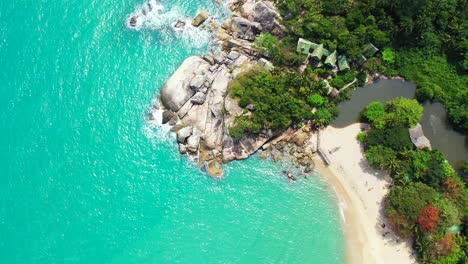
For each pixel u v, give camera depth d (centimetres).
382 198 6512
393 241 6312
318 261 6384
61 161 6912
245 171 6838
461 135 6800
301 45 6994
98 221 6594
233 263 6388
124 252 6438
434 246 5891
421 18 6812
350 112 6938
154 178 6844
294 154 6838
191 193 6762
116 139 7062
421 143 6569
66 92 7338
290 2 7212
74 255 6412
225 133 6750
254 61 7244
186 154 6944
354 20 7038
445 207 5997
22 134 7062
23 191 6738
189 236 6531
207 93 7081
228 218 6631
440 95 6875
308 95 6838
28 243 6462
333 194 6656
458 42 6956
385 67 7088
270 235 6531
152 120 7156
